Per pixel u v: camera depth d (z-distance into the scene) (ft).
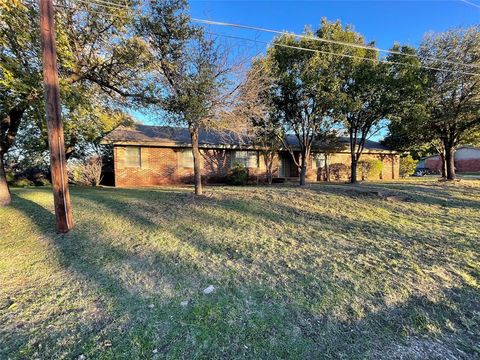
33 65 21.45
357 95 38.60
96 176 47.60
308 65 34.12
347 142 57.62
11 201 25.30
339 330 8.42
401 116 40.37
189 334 8.20
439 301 9.93
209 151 51.16
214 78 24.63
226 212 22.22
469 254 14.01
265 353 7.47
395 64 37.35
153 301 10.02
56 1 21.24
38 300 10.18
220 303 9.83
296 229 18.38
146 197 28.53
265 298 10.15
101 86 27.40
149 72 25.44
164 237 16.87
